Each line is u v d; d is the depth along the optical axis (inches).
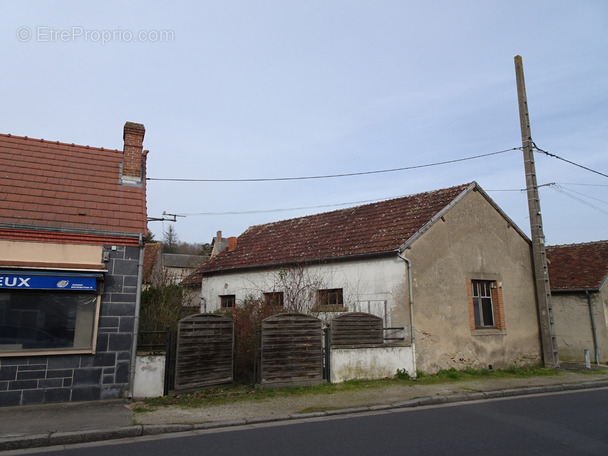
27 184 392.2
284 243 721.6
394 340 504.1
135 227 391.2
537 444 250.2
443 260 549.3
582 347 686.5
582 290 682.8
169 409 332.8
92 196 406.9
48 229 355.9
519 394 430.0
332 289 588.7
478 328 576.1
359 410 343.9
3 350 330.0
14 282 331.0
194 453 238.8
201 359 398.6
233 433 281.3
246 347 463.2
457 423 303.1
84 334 356.8
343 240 617.9
